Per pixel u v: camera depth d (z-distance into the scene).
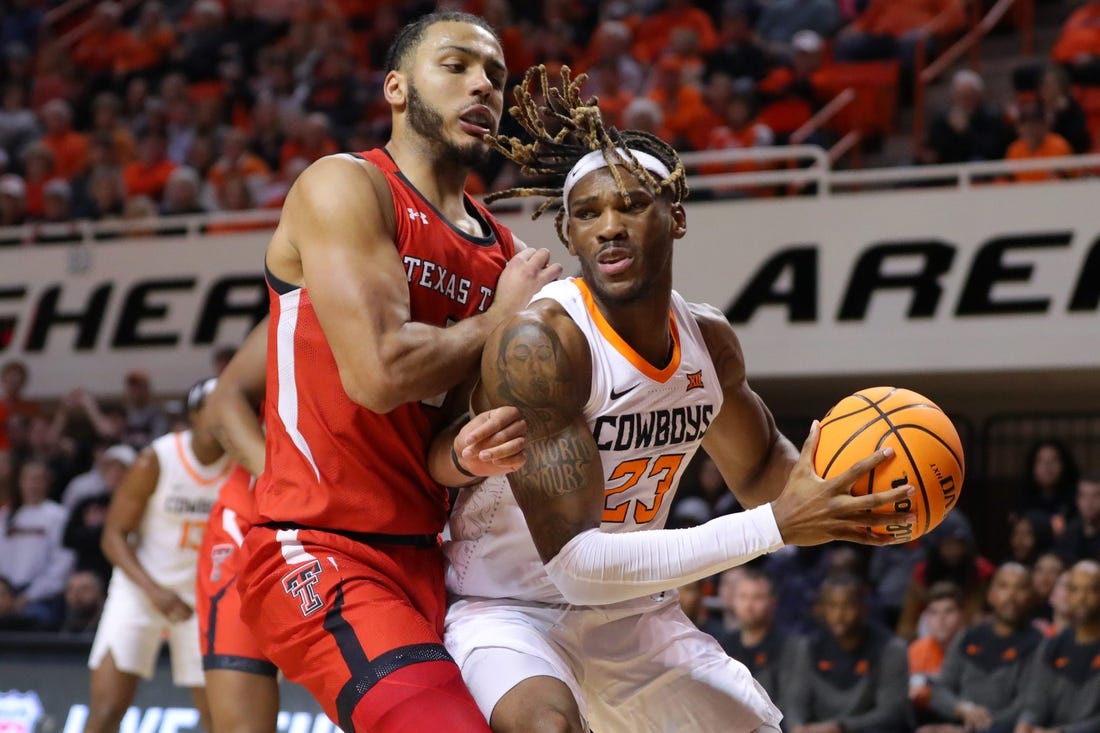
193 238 12.59
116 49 16.97
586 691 4.17
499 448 3.54
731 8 13.85
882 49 13.14
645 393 3.82
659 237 3.72
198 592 5.92
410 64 4.19
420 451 4.00
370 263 3.83
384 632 3.76
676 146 11.95
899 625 8.74
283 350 4.00
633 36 14.61
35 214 14.68
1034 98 12.28
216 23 16.64
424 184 4.19
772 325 10.64
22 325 13.03
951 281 10.22
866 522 3.55
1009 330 10.03
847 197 10.58
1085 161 9.81
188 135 15.02
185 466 7.32
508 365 3.68
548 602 4.09
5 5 18.31
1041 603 8.39
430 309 4.05
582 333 3.79
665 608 4.27
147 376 12.30
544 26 14.74
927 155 11.52
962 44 13.55
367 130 13.73
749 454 4.41
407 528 3.99
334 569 3.86
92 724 7.20
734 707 4.16
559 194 4.08
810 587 9.33
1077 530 8.90
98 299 12.83
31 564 10.86
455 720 3.58
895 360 10.29
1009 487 11.22
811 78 13.05
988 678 7.55
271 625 3.94
